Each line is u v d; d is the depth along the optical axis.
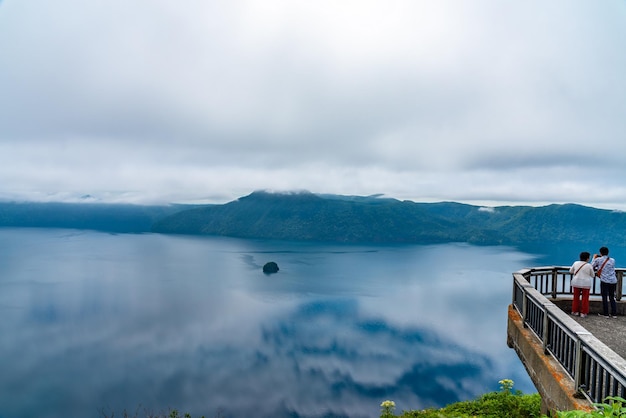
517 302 9.05
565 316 6.06
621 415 3.64
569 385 5.70
